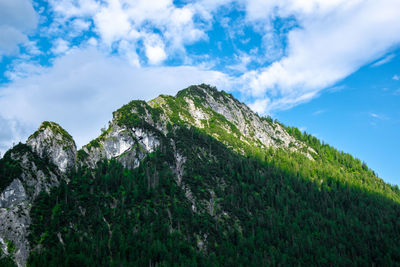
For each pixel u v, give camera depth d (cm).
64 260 15038
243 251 18288
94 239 16812
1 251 15138
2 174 17862
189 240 18088
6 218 16225
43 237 16338
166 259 16112
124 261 15512
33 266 14750
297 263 18312
